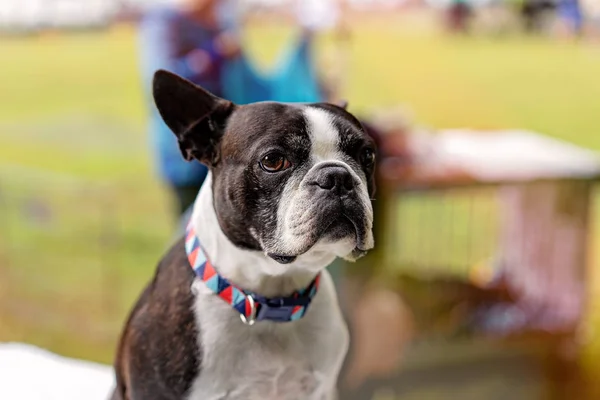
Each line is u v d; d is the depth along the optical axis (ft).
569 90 13.00
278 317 4.47
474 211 11.75
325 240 4.07
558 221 10.72
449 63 13.07
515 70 13.01
